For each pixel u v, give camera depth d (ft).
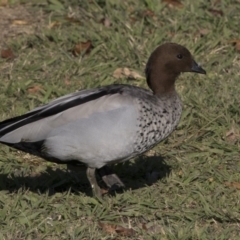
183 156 38.22
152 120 32.22
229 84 44.60
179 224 31.42
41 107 32.40
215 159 37.88
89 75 45.85
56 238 30.45
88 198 32.94
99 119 31.42
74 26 50.65
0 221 31.35
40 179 35.76
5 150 38.52
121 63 46.88
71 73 45.91
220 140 39.52
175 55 34.12
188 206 33.35
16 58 47.50
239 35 49.57
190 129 40.60
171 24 50.19
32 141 31.89
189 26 50.19
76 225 31.37
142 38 49.11
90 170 32.76
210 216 32.19
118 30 49.90
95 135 31.37
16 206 32.55
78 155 31.86
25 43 48.65
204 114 41.42
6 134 32.09
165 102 33.30
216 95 43.29
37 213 31.83
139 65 46.75
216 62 47.14
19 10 52.75
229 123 40.75
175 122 33.53
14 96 43.68
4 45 48.80
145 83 45.09
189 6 52.37
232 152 38.32
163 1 52.90
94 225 31.32
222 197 33.55
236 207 32.96
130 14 51.75
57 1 53.01
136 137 31.83
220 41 48.75
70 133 31.53
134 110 31.76
